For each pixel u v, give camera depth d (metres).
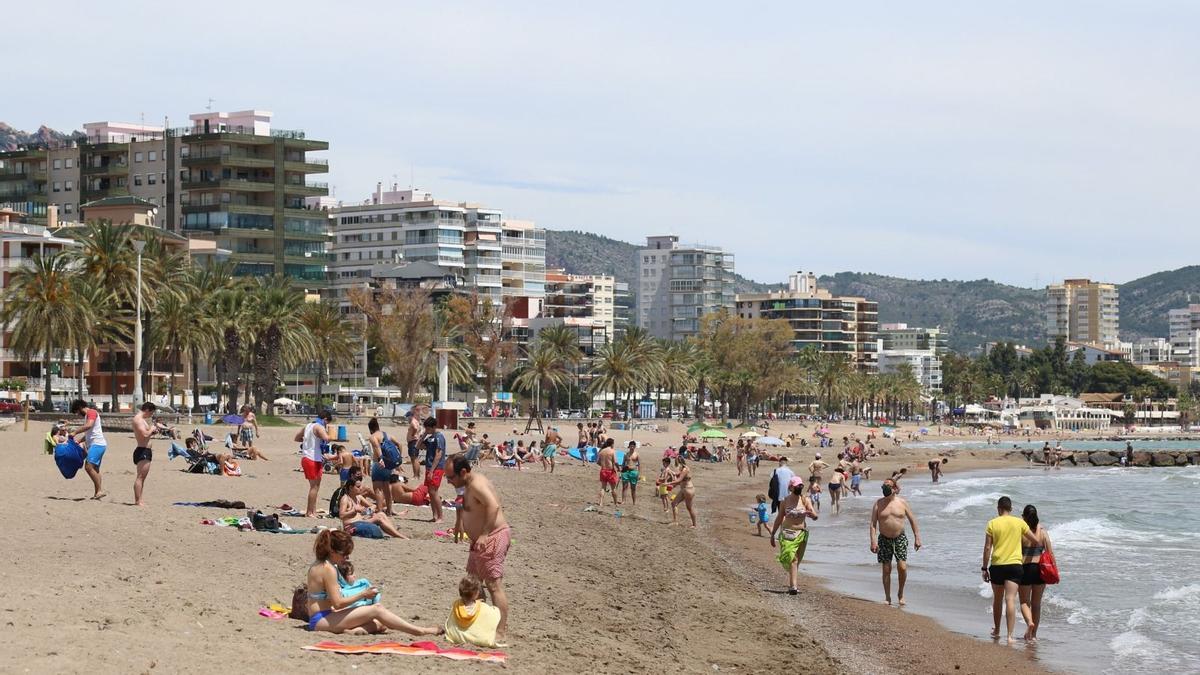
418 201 195.50
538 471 59.44
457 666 12.89
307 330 100.25
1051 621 22.38
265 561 18.70
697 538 34.75
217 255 143.75
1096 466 124.81
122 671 10.81
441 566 20.30
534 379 139.25
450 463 14.80
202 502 26.25
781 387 198.00
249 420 48.25
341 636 13.88
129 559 17.47
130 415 73.69
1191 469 116.62
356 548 21.69
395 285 164.62
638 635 17.16
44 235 112.12
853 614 22.30
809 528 41.56
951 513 51.19
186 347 92.25
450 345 133.88
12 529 19.41
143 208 127.19
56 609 13.27
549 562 24.11
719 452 94.12
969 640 20.08
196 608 14.37
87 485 30.00
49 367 81.38
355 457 39.38
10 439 51.47
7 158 162.75
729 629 19.14
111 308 87.31
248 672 11.40
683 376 167.25
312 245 153.62
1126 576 29.56
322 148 155.12
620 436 115.88
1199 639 20.78
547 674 13.32
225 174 150.25
